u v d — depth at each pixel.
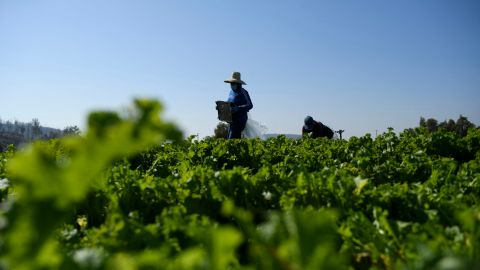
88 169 0.89
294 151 8.66
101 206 3.55
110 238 2.17
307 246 1.02
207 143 9.34
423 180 5.41
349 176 3.47
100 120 0.89
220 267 1.08
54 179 0.89
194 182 3.64
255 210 3.54
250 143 8.94
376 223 2.67
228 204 1.35
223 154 8.30
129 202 3.60
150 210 3.61
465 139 9.16
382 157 7.04
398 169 5.50
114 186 3.64
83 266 1.26
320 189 3.40
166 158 7.94
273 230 1.23
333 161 6.63
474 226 1.68
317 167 6.24
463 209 2.92
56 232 2.51
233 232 1.06
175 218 2.36
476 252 1.74
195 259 1.27
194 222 2.32
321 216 1.07
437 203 3.14
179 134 0.91
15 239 0.96
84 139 0.88
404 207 3.19
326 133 16.25
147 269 1.34
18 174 0.90
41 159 0.90
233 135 14.70
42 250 1.02
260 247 1.22
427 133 10.33
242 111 14.48
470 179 4.29
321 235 1.03
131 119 0.90
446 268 1.17
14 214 1.08
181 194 3.55
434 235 2.20
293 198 3.20
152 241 2.20
